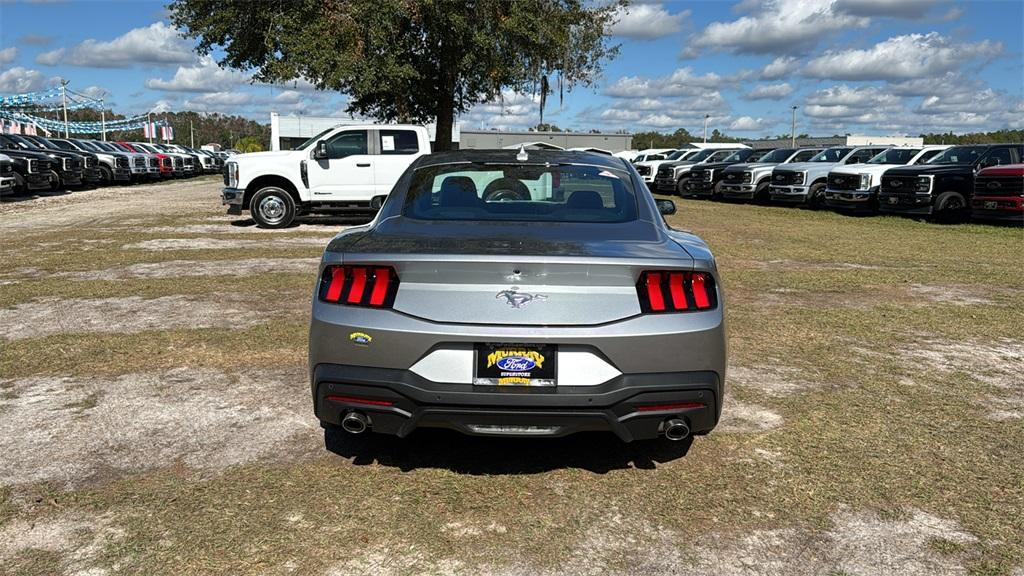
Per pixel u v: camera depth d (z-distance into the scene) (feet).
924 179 52.26
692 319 9.84
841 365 16.62
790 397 14.38
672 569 8.49
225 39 68.13
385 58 64.18
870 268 31.01
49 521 9.29
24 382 14.57
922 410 13.75
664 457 11.50
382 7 63.05
